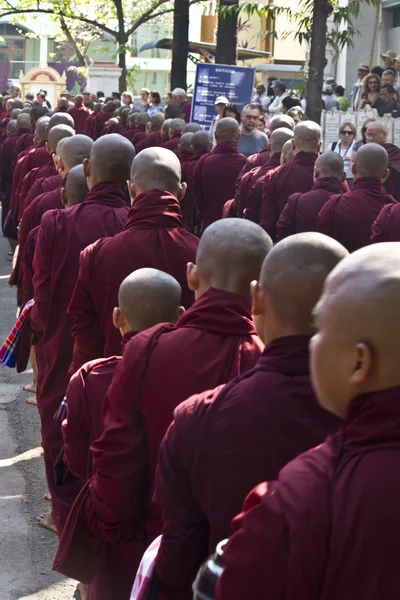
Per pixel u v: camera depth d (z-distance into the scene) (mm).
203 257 3037
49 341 4996
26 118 15234
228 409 2459
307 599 1825
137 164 4359
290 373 2451
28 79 43969
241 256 2990
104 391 3543
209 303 2949
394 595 1768
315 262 2508
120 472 2936
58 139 7406
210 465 2459
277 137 9203
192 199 11531
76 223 4902
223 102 15078
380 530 1775
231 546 1901
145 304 3498
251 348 2893
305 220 7281
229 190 10258
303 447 2400
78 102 23062
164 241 4246
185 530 2553
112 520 3002
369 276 1832
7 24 61094
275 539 1835
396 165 9758
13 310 10578
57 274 4902
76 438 3641
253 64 36875
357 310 1818
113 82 31094
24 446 6613
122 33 30688
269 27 34031
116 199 4980
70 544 3252
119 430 2932
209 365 2861
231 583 1881
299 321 2486
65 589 4660
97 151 4961
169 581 2619
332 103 18672
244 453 2424
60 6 31844
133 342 2963
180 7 21672
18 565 4891
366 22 23125
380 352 1810
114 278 4227
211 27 29453
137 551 3180
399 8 22516
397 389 1824
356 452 1847
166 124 13867
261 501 1885
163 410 2873
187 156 11773
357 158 6738
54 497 4344
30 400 7484
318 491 1834
